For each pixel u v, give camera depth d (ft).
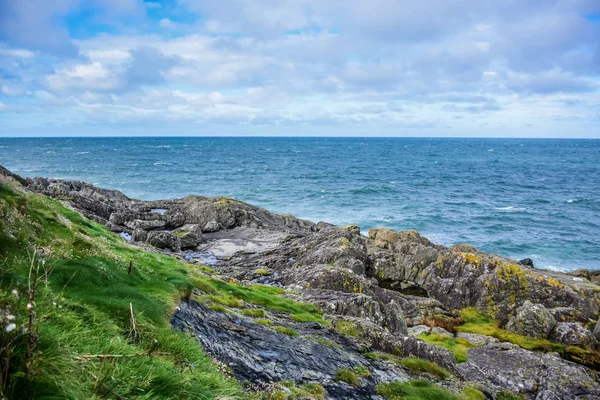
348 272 119.24
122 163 588.91
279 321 65.10
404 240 167.12
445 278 133.08
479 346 96.43
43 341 19.54
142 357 26.55
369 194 375.66
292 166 615.98
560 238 242.99
